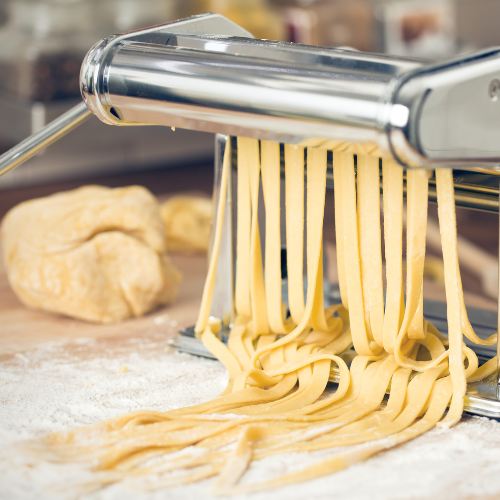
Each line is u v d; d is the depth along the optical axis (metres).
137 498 0.58
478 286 1.59
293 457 0.65
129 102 0.73
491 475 0.62
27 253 1.06
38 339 0.99
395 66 0.61
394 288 0.76
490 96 0.60
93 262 1.04
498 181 0.71
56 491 0.57
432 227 1.50
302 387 0.78
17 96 1.71
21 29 1.74
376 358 0.80
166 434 0.66
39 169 1.85
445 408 0.72
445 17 2.45
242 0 1.89
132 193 1.10
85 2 1.77
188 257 1.40
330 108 0.60
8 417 0.73
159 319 1.07
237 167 0.87
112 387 0.82
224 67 0.67
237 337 0.87
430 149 0.57
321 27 2.21
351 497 0.58
